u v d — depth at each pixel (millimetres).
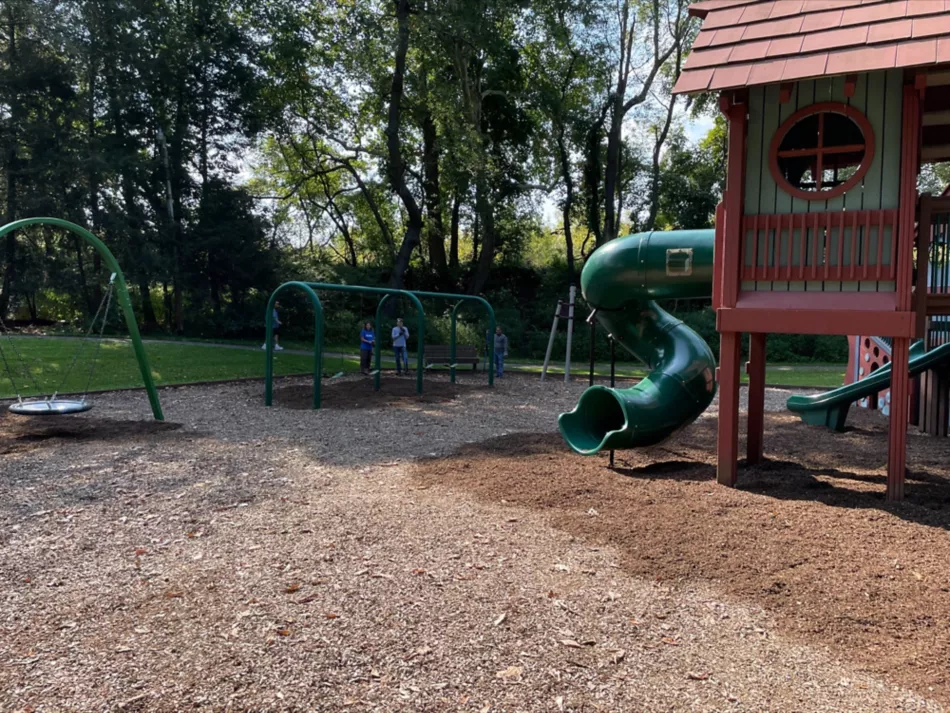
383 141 32938
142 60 26250
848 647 3400
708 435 9125
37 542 4973
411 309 29906
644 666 3254
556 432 9516
